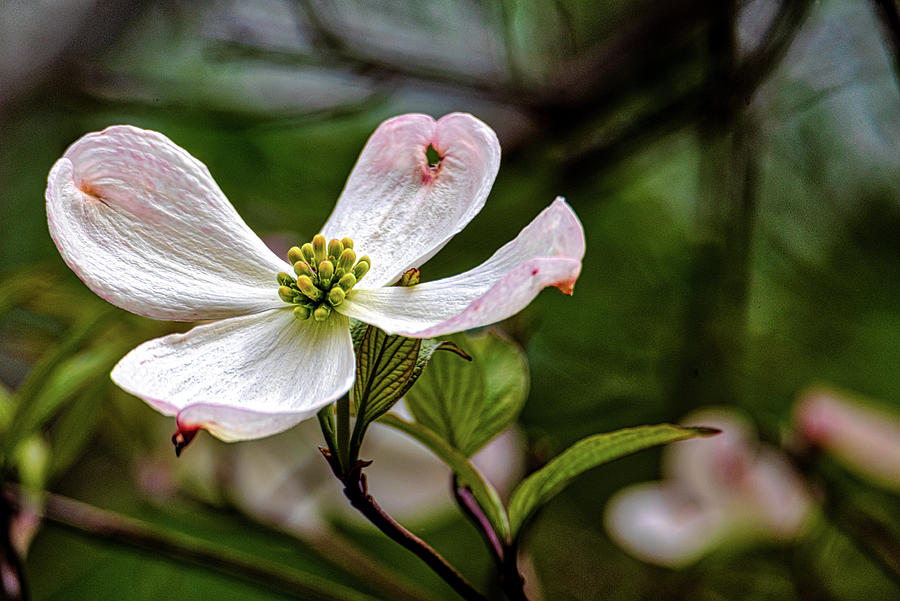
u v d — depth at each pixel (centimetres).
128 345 46
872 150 56
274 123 56
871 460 51
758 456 52
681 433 39
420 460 53
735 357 52
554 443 54
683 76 53
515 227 55
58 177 39
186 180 40
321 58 54
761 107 50
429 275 54
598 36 55
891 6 44
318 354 39
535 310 48
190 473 52
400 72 54
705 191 51
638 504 54
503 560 40
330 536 51
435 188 41
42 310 53
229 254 40
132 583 56
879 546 49
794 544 52
